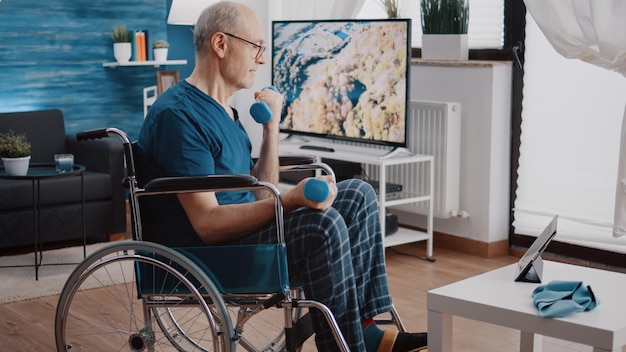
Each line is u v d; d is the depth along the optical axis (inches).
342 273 89.0
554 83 167.6
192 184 85.7
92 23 215.9
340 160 187.5
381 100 171.6
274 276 87.1
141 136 95.4
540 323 81.0
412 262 173.3
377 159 168.7
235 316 136.2
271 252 86.8
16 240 176.2
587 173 164.4
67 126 214.7
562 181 168.6
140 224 91.6
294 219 89.7
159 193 87.4
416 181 180.1
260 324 132.0
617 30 143.3
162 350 120.5
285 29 193.3
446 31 179.8
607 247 162.4
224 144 95.4
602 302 85.2
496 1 177.5
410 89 181.6
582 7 147.4
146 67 226.4
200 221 90.0
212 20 96.3
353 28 176.4
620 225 144.6
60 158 165.6
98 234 187.6
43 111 198.5
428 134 179.3
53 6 209.5
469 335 127.1
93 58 216.8
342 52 179.3
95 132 92.4
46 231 179.3
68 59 213.0
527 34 171.3
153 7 225.9
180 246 93.9
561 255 170.6
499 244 177.9
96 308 140.8
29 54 207.2
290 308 87.3
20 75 206.4
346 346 84.4
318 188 87.6
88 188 184.4
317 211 89.4
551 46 167.3
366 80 174.4
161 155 92.4
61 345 92.4
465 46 178.9
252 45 97.4
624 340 78.3
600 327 77.5
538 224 173.6
